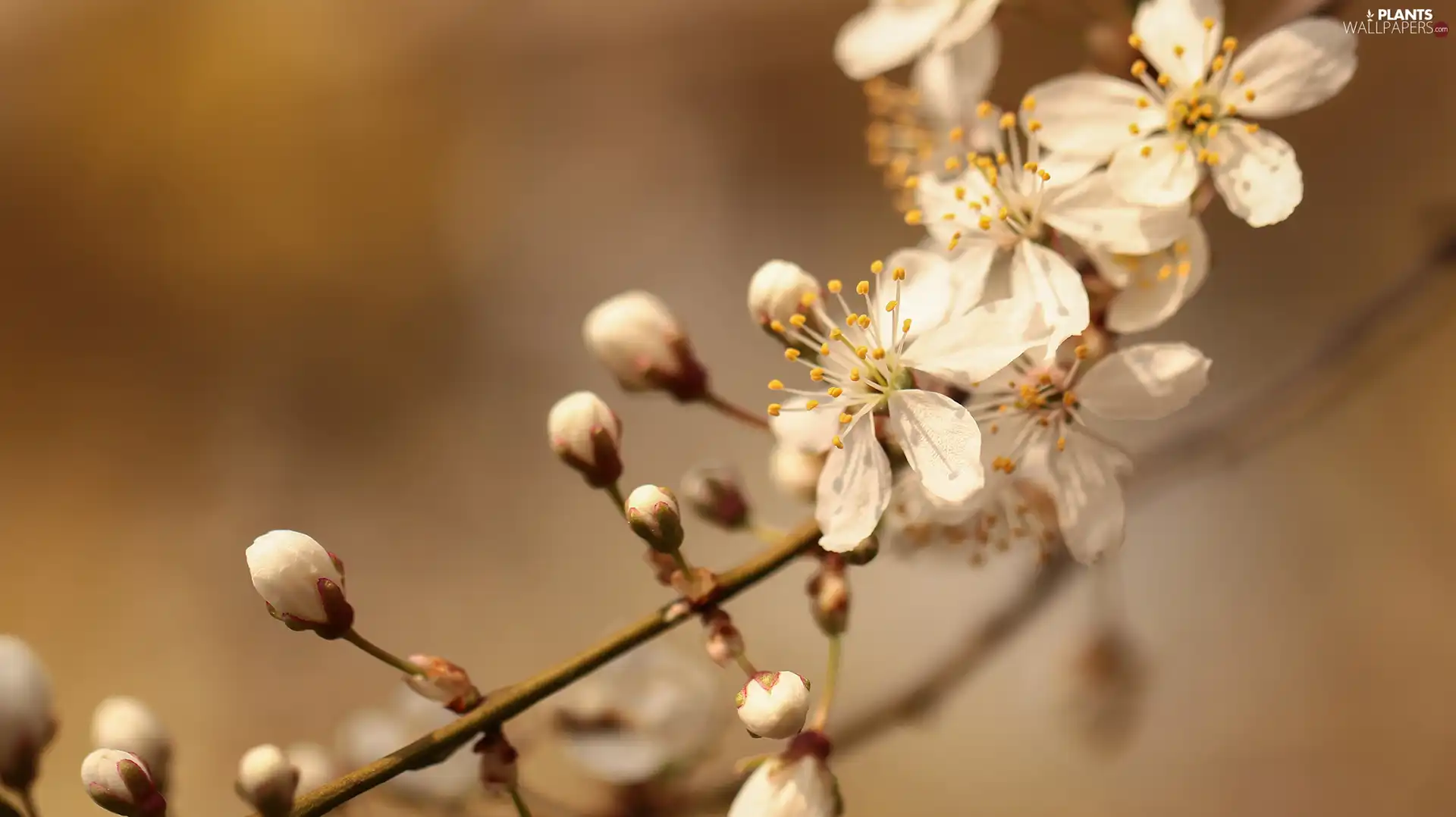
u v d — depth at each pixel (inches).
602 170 28.4
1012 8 14.0
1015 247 13.2
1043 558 13.4
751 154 27.5
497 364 27.3
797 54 28.0
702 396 13.6
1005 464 13.1
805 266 26.0
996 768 21.0
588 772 15.1
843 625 13.1
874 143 14.1
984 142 13.6
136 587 26.4
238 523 26.9
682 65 28.6
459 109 29.5
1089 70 14.2
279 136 30.0
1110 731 16.3
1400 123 22.5
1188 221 13.0
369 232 29.1
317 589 12.9
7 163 30.3
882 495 13.0
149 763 13.5
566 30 29.4
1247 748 20.4
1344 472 21.4
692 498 13.7
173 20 30.9
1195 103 13.1
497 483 26.1
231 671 25.2
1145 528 21.8
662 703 15.1
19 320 29.2
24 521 27.4
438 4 30.1
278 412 27.9
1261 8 16.2
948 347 13.0
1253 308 22.5
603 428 13.2
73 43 31.0
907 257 13.2
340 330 28.4
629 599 24.0
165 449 27.9
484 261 28.2
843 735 15.8
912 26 13.8
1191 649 21.0
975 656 15.9
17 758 13.1
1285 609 21.0
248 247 29.4
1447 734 19.8
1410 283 16.4
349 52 30.1
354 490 26.8
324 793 12.8
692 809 15.0
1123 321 13.1
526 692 13.0
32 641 25.9
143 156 30.1
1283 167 13.0
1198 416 21.5
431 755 12.9
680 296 26.5
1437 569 20.6
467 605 25.0
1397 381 21.5
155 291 29.3
